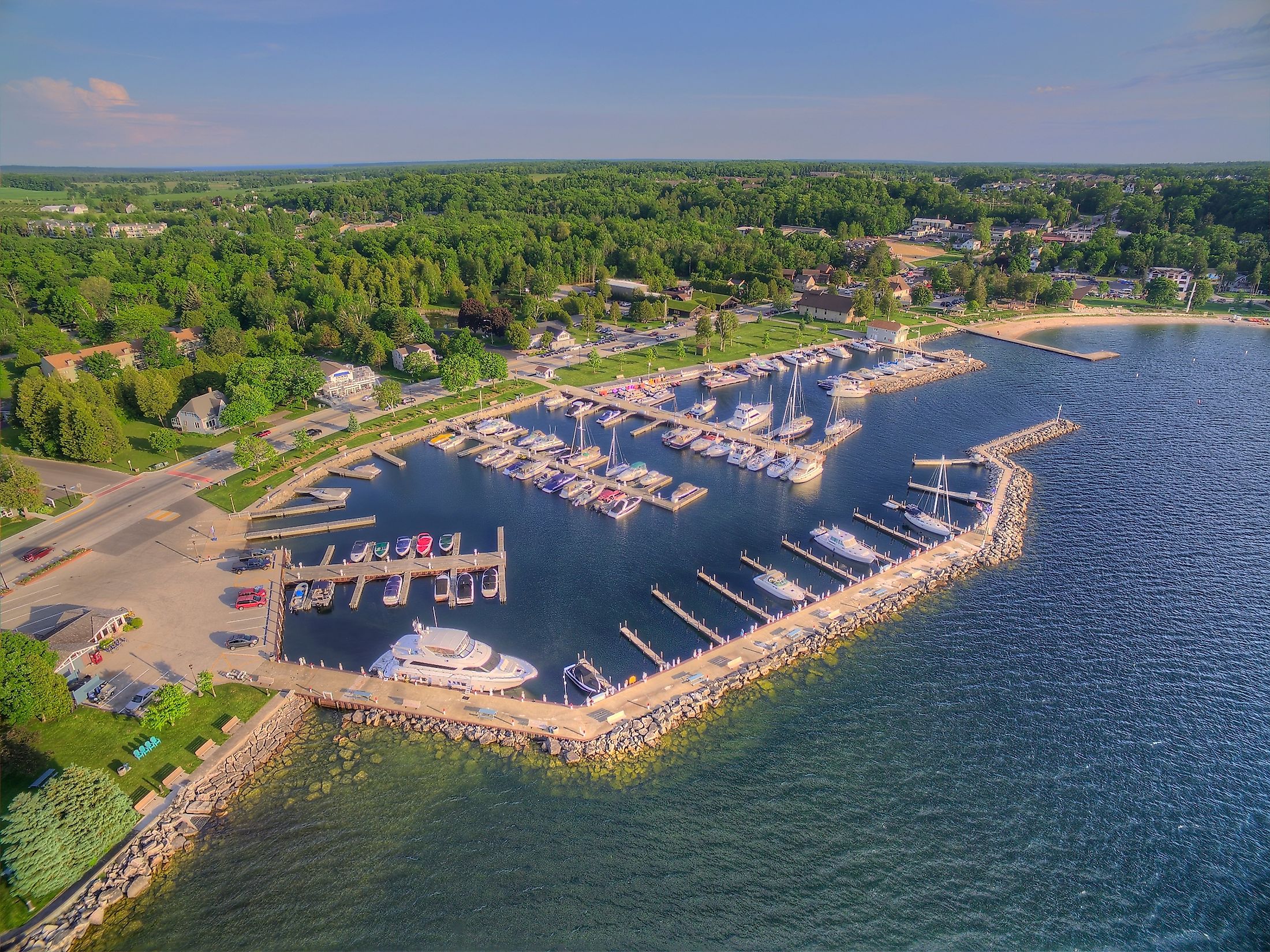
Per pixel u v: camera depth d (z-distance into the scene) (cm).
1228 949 5472
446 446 14738
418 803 6688
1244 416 16638
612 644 8881
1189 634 8919
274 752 7231
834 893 5866
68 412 12888
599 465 14288
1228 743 7288
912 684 8150
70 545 10656
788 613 9394
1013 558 10625
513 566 10600
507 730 7462
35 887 5550
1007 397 18062
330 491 12588
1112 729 7481
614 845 6278
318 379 15988
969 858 6153
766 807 6644
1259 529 11450
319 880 5966
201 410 14625
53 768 6756
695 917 5675
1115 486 13038
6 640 6838
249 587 9794
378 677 8181
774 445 14900
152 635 8712
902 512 12044
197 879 5981
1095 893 5872
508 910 5719
